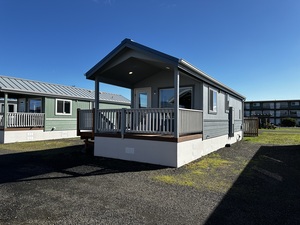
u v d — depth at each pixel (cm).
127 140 700
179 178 503
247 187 442
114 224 280
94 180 484
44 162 677
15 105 1848
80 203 350
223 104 1102
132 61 756
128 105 2184
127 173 545
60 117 1527
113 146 732
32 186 439
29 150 931
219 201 364
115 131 737
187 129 688
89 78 815
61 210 322
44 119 1420
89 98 1706
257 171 579
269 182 480
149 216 305
